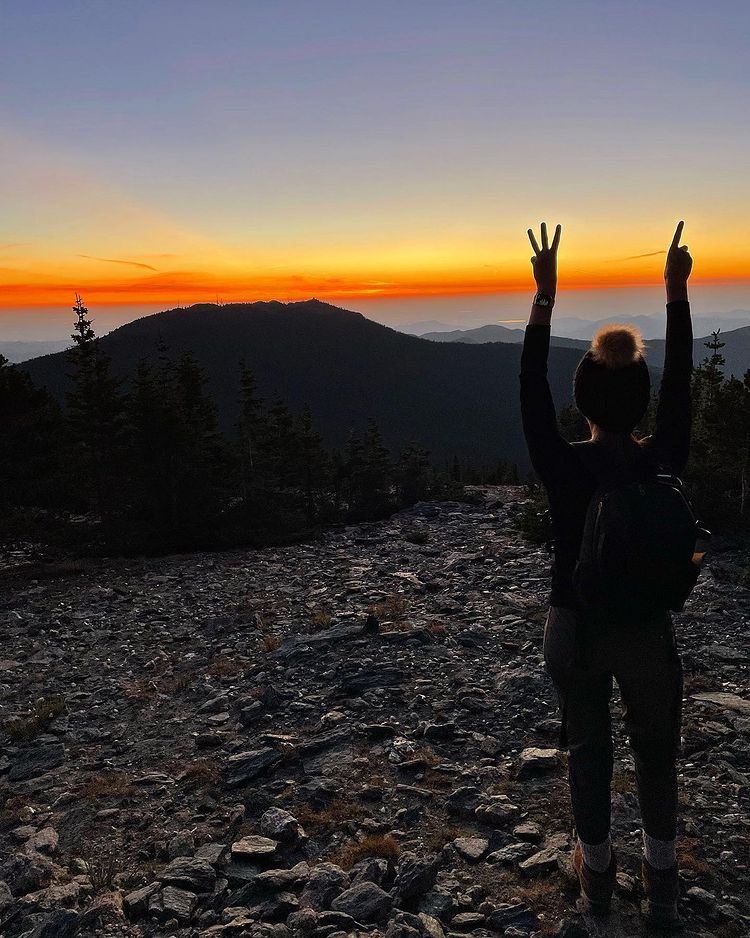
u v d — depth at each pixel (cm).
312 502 4366
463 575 1494
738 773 584
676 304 367
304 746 722
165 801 661
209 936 434
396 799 597
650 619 304
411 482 4762
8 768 806
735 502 1927
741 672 831
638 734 342
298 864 510
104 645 1316
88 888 518
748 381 1952
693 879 442
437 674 898
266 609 1416
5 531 2358
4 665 1236
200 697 967
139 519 2839
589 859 375
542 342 325
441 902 445
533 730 716
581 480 313
